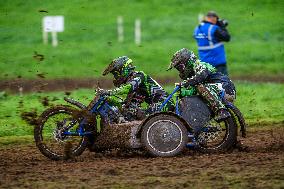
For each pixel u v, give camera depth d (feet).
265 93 142.92
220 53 123.03
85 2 288.92
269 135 99.09
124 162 77.77
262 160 76.33
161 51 218.38
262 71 192.95
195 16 273.54
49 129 95.86
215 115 83.87
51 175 70.79
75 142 91.30
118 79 83.30
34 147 93.50
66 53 214.69
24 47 222.69
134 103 83.51
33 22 259.80
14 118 116.06
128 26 259.60
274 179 66.23
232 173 69.36
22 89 158.51
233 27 257.34
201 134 83.56
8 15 267.59
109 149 82.43
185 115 83.05
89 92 145.28
